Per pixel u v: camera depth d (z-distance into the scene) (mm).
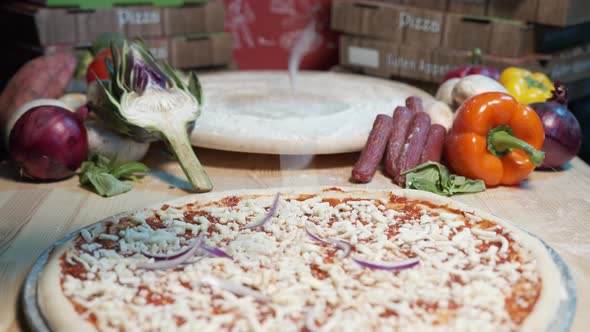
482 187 1329
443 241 1018
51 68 1592
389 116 1439
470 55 1739
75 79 1803
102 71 1592
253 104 1650
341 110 1604
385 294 870
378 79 1906
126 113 1324
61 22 1834
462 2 1868
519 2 1754
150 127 1331
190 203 1169
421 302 859
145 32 2012
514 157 1333
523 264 950
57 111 1332
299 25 2434
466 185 1327
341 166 1454
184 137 1347
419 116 1407
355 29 2127
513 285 898
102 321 807
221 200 1182
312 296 871
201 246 978
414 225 1072
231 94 1735
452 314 832
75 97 1627
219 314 833
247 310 836
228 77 1907
